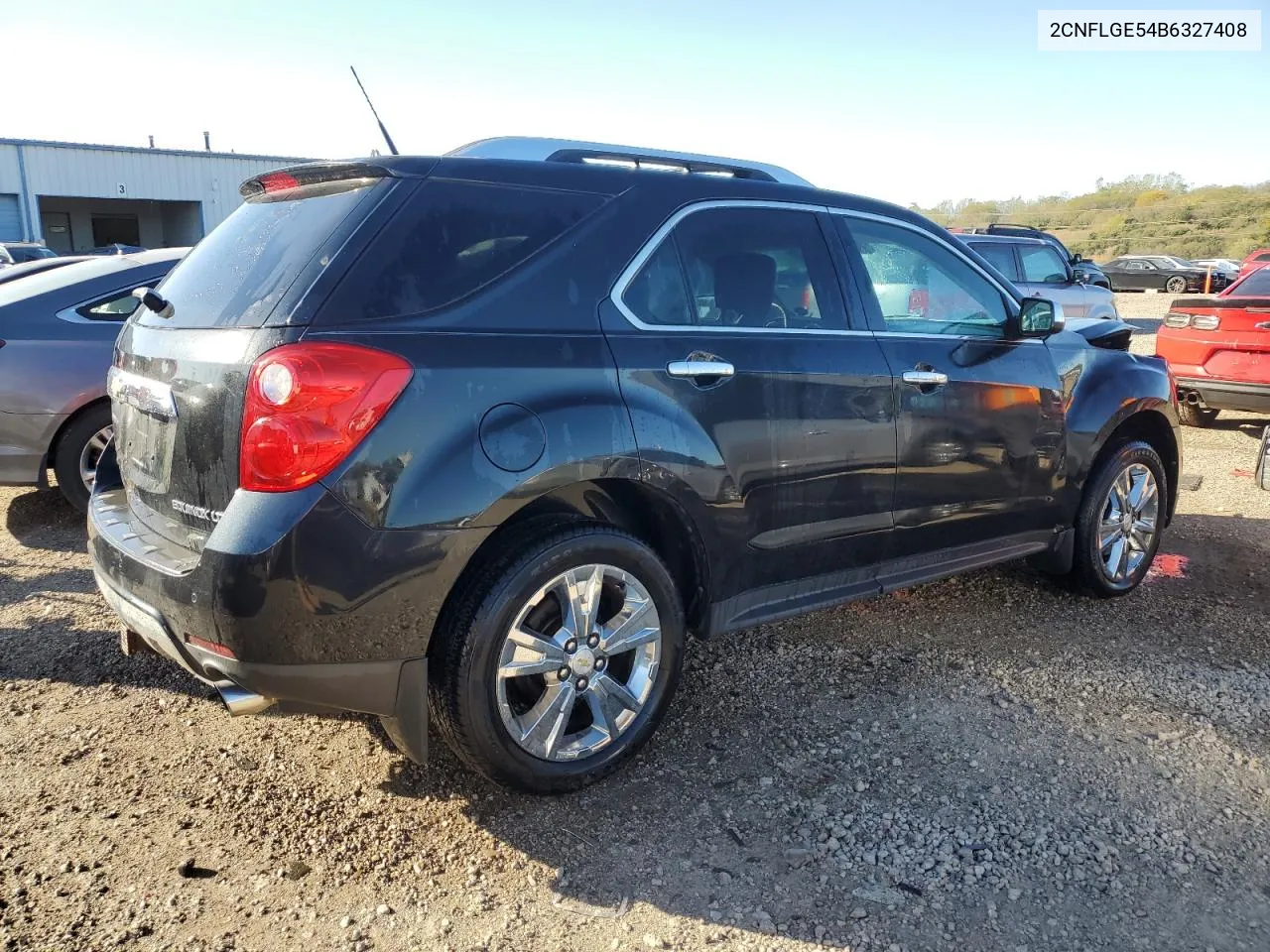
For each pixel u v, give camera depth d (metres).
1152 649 4.07
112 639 4.04
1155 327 19.81
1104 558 4.57
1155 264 34.06
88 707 3.46
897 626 4.28
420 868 2.62
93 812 2.83
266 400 2.37
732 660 3.89
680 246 3.14
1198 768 3.12
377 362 2.44
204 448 2.53
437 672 2.68
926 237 3.91
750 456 3.15
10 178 34.25
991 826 2.80
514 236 2.81
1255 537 5.75
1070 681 3.73
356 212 2.64
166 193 37.75
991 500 3.98
